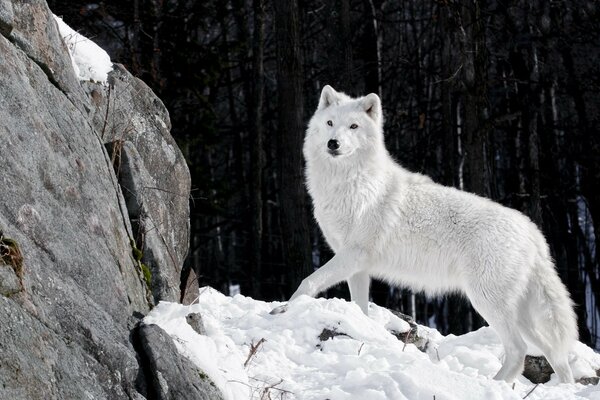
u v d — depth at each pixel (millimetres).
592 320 25688
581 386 7270
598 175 24125
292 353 6508
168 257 6891
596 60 25062
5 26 5238
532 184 22328
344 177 8297
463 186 25328
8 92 4820
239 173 28781
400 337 8094
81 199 5285
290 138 19281
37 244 4555
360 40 26562
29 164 4758
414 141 29891
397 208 8289
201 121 22766
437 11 23078
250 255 24641
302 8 26891
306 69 29438
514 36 23172
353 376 5875
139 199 6613
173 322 5383
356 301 8445
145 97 7727
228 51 24797
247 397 5309
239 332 6719
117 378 4520
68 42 7238
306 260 19234
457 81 20438
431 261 8227
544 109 25500
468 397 5664
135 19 20281
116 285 5277
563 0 24453
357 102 8445
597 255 24359
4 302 3934
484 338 8445
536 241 8102
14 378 3736
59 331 4281
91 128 5918
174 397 4766
